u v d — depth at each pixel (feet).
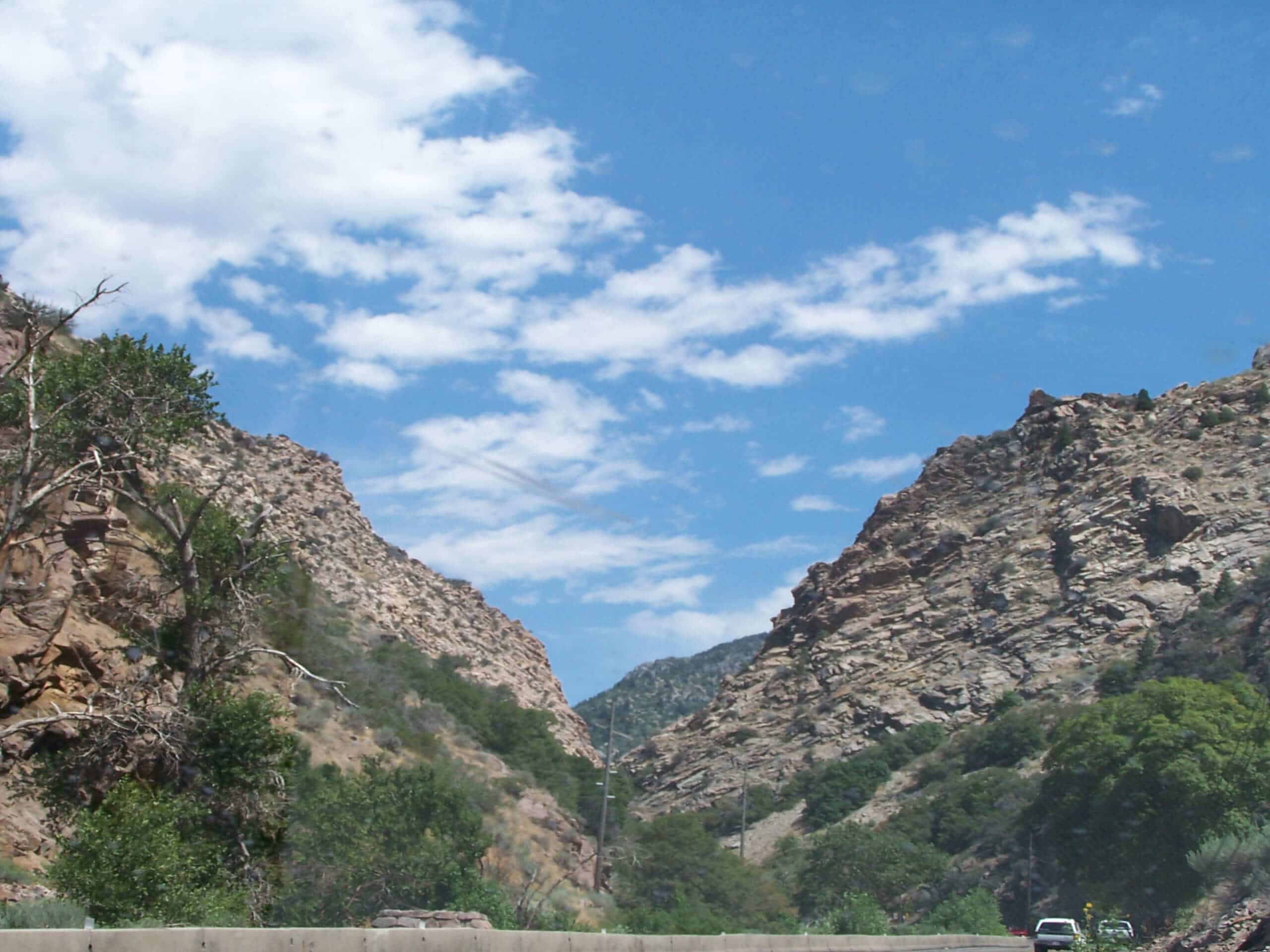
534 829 192.75
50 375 109.81
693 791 469.16
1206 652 376.48
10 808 94.89
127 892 77.15
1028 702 424.05
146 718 99.35
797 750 462.19
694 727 544.62
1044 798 262.88
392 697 201.57
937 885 269.85
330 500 346.33
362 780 133.39
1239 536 450.71
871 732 453.58
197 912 79.77
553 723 301.02
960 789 333.42
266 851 106.32
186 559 111.45
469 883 122.62
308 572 250.98
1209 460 506.07
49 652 106.22
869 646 513.45
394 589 331.16
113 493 122.83
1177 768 198.29
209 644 111.75
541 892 158.20
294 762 110.22
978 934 209.46
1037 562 505.66
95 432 109.19
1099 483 529.45
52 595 108.68
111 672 110.22
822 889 268.41
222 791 102.73
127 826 80.07
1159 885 195.00
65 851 78.54
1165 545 470.80
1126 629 435.12
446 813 129.18
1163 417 555.69
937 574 547.49
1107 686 396.16
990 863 268.82
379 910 116.88
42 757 99.19
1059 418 596.70
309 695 175.94
